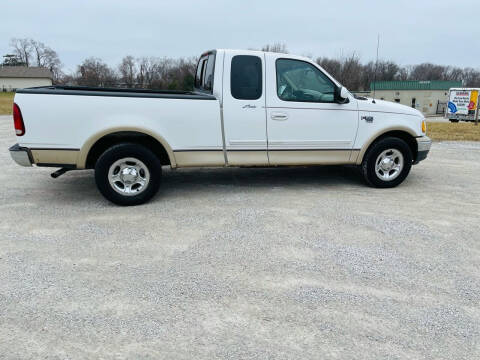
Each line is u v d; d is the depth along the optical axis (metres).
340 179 6.52
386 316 2.69
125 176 4.83
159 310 2.71
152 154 4.85
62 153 4.54
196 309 2.73
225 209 4.83
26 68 84.62
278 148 5.30
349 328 2.56
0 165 7.55
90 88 5.18
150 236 3.96
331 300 2.87
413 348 2.38
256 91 5.11
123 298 2.85
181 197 5.35
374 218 4.58
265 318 2.64
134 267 3.31
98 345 2.35
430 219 4.60
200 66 6.03
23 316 2.62
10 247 3.67
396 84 62.62
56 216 4.53
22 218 4.45
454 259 3.58
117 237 3.93
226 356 2.28
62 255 3.52
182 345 2.37
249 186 5.99
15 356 2.25
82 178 6.45
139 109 4.67
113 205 4.95
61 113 4.44
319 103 5.36
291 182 6.27
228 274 3.22
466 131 15.49
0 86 81.75
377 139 5.83
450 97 34.19
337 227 4.28
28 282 3.04
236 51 5.05
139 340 2.40
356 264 3.43
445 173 7.20
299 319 2.64
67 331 2.47
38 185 5.95
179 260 3.45
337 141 5.54
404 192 5.77
